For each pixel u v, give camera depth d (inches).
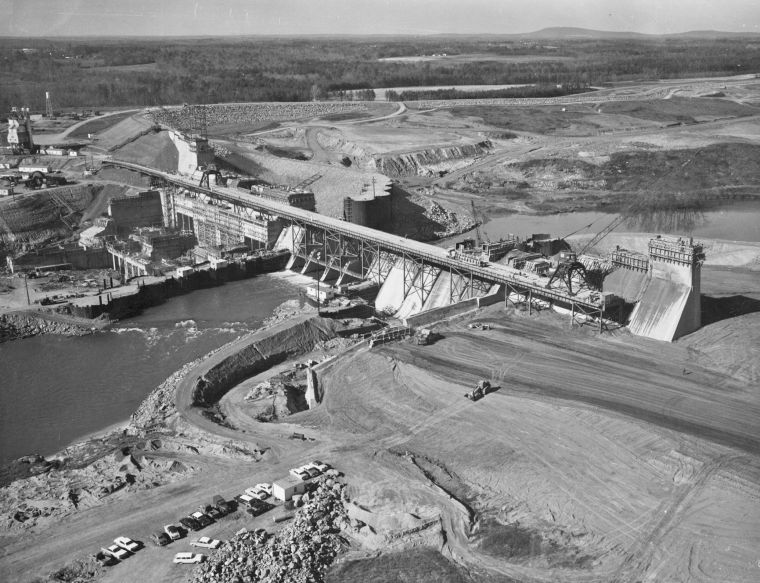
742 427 5398.6
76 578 4261.8
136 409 6811.0
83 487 5231.3
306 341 7795.3
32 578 4293.8
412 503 4749.0
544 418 5644.7
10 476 5556.1
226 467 5334.6
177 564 4325.8
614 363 6471.5
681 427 5428.2
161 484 5211.6
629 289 7544.3
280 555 4254.4
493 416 5723.4
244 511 4798.2
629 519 4547.2
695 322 7086.6
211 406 6520.7
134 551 4471.0
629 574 4131.4
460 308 7765.8
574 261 7381.9
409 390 6215.6
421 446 5452.8
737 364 6343.5
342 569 4215.1
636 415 5600.4
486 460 5216.5
